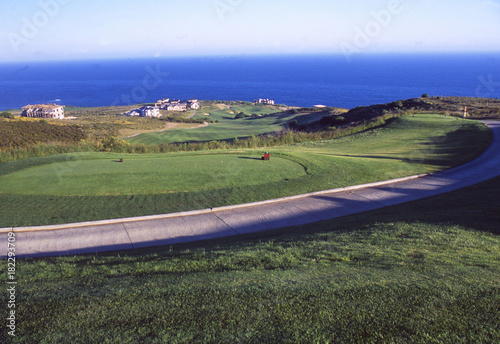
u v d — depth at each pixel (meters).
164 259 6.70
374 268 5.61
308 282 5.14
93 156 18.25
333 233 7.95
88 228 9.88
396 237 7.18
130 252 8.02
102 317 4.53
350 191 12.98
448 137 24.23
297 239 7.72
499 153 18.31
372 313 4.35
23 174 14.88
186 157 18.25
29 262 7.11
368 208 11.11
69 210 11.07
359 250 6.48
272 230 9.37
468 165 16.36
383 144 24.22
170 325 4.30
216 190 12.96
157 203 11.73
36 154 21.42
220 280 5.36
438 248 6.39
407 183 13.87
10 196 12.20
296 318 4.32
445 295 4.62
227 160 17.36
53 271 6.28
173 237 9.24
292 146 26.33
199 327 4.24
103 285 5.46
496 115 33.41
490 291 4.69
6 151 21.42
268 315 4.40
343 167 15.87
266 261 6.16
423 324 4.13
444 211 9.47
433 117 33.50
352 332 4.05
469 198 11.04
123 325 4.35
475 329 4.03
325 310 4.44
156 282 5.44
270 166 16.02
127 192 12.74
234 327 4.21
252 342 3.96
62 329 4.33
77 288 5.39
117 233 9.53
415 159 17.97
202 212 11.04
